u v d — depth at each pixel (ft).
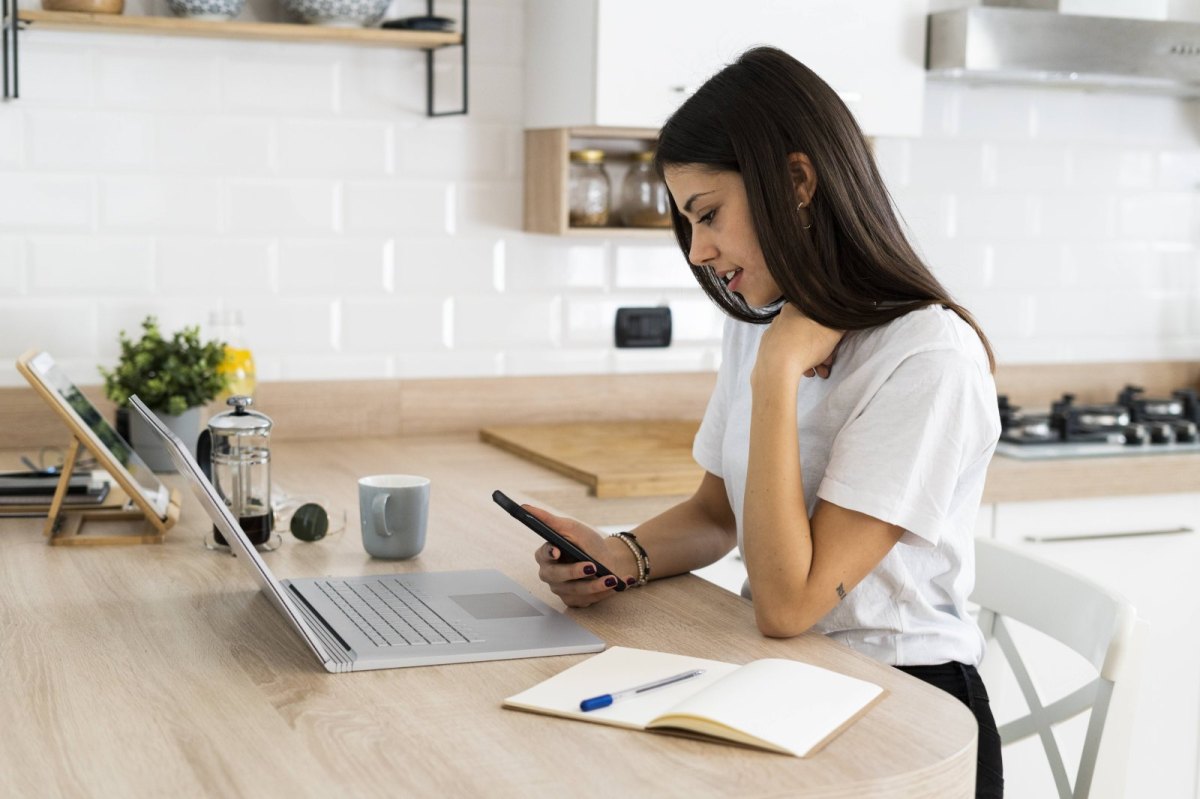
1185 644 9.35
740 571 8.24
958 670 4.95
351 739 3.60
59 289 8.62
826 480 4.68
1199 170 11.28
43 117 8.46
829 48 8.91
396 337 9.41
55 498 5.99
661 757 3.48
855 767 3.43
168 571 5.43
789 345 4.70
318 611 4.78
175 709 3.83
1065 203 10.91
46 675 4.13
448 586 5.16
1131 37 9.43
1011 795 8.75
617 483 7.80
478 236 9.53
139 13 8.55
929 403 4.61
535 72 9.30
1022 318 10.89
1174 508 9.26
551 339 9.80
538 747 3.55
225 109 8.83
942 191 10.52
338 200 9.16
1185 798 9.50
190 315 8.91
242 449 5.74
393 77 9.19
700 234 4.92
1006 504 8.82
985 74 9.45
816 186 4.71
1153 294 11.28
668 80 8.55
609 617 4.84
